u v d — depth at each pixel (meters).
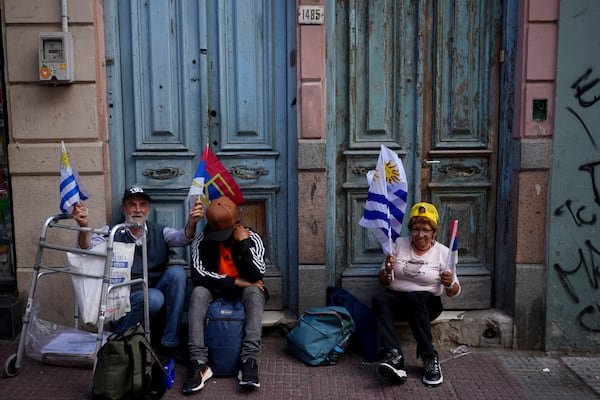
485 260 4.04
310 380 3.37
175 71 3.90
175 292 3.53
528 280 3.81
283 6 3.84
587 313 3.81
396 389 3.28
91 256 3.14
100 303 3.05
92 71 3.71
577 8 3.60
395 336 3.41
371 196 3.46
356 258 4.04
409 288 3.56
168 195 3.98
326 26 3.80
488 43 3.89
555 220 3.75
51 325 3.56
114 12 3.82
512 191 3.87
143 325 3.50
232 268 3.56
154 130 3.94
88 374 3.37
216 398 3.14
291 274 4.03
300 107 3.77
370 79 3.92
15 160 3.76
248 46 3.87
